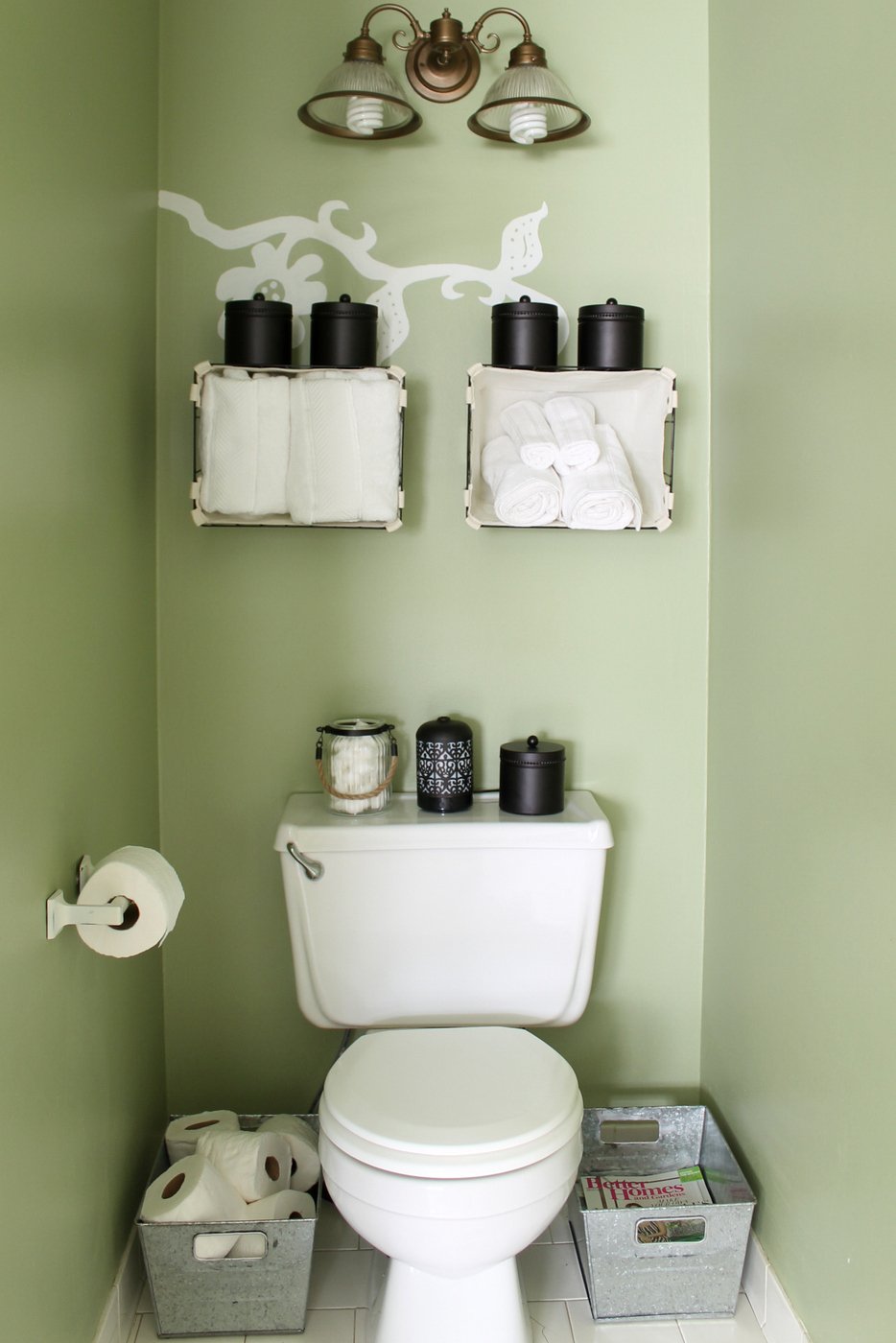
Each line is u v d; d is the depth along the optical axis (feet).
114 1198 5.75
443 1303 5.50
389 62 6.64
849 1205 4.91
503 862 6.41
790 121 5.48
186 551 6.76
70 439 4.90
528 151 6.72
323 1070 7.11
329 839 6.31
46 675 4.60
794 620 5.50
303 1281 5.84
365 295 6.75
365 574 6.84
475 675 6.95
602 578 6.93
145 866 4.83
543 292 6.79
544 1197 5.16
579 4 6.66
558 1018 6.63
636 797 7.08
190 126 6.59
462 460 6.82
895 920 4.43
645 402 6.60
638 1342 5.87
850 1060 4.88
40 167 4.43
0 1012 4.04
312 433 6.23
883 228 4.48
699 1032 7.25
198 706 6.86
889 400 4.44
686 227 6.77
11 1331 4.16
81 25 5.00
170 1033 7.06
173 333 6.67
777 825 5.77
